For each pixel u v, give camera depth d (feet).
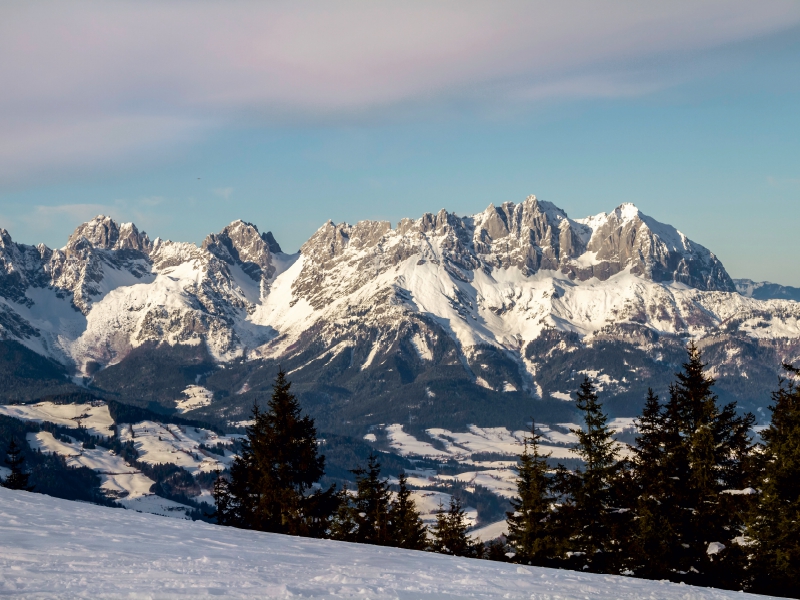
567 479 214.28
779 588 162.40
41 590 75.25
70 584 78.43
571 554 213.05
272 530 236.02
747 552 170.81
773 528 166.09
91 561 91.40
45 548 97.35
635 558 182.29
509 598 88.02
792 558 161.68
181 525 137.59
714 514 178.60
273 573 92.63
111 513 141.59
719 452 184.65
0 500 142.31
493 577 102.12
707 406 187.01
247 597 78.02
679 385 196.24
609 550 199.82
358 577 94.58
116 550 100.22
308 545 127.75
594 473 208.33
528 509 223.10
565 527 210.59
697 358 194.29
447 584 93.97
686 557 177.17
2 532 107.34
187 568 91.15
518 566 117.29
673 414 192.54
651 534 178.91
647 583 108.06
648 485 188.85
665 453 191.93
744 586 167.84
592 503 206.90
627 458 205.46
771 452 172.45
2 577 80.28
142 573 86.33
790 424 172.96
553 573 111.04
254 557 105.60
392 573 99.50
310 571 96.68
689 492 183.62
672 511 181.57
